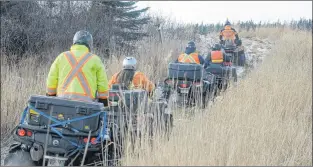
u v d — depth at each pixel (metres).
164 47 20.41
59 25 18.55
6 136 10.27
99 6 20.59
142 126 7.76
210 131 8.02
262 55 27.50
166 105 9.77
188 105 12.10
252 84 12.89
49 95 8.30
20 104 10.95
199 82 13.27
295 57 22.20
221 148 7.34
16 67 15.62
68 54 8.27
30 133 7.72
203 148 7.18
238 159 7.19
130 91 9.20
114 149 7.82
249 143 7.88
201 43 27.58
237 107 9.82
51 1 19.09
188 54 15.41
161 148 7.14
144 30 22.84
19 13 18.31
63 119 7.72
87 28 19.03
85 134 7.72
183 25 25.20
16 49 17.64
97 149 7.82
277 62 19.41
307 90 13.41
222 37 24.53
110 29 19.95
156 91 10.55
